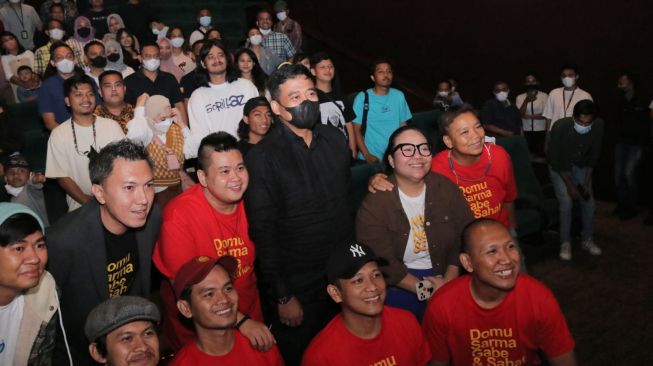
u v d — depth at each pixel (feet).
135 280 8.00
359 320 6.88
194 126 13.43
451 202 8.86
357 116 15.29
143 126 11.14
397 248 8.82
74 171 11.27
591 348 11.74
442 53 25.32
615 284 14.52
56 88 15.03
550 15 22.04
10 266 5.92
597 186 21.77
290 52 20.15
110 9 23.21
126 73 18.12
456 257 8.91
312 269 8.48
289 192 8.16
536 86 21.75
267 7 26.84
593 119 15.02
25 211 6.06
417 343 7.30
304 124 8.02
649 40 19.89
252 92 13.83
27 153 15.47
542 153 21.68
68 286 7.30
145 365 6.17
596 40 21.09
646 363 11.12
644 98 19.98
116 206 6.87
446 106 22.43
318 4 28.89
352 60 27.76
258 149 8.20
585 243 16.56
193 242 7.72
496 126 21.24
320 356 6.91
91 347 6.25
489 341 7.49
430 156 8.52
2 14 22.84
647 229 18.35
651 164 19.86
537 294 7.36
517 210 15.94
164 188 11.52
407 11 26.03
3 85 20.04
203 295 6.42
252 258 8.41
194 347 6.77
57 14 23.15
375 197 8.71
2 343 6.52
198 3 28.17
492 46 23.77
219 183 7.53
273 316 9.09
